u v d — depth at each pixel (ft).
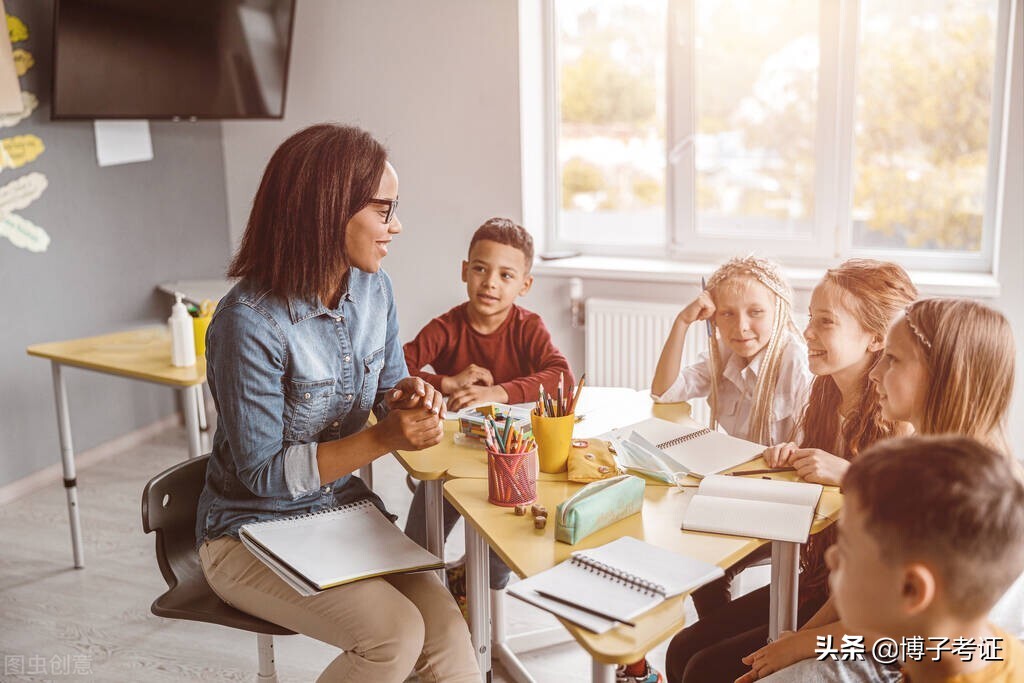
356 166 5.45
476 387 7.59
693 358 11.80
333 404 5.87
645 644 4.06
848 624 3.40
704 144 12.30
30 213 11.33
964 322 4.78
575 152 13.08
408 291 13.56
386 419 5.54
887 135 11.44
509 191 12.69
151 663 7.79
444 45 12.58
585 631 4.17
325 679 5.35
